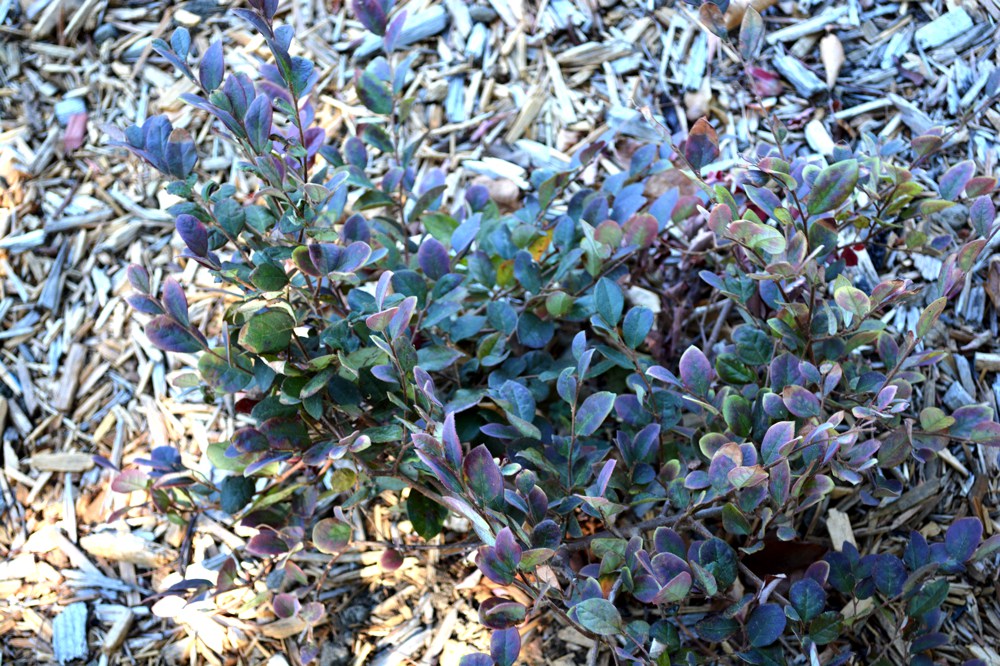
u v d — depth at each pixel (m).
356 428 1.04
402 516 1.12
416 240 1.19
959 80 1.20
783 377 1.00
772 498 0.96
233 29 1.31
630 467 1.02
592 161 1.15
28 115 1.28
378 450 1.03
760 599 0.96
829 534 1.07
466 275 1.11
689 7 1.27
